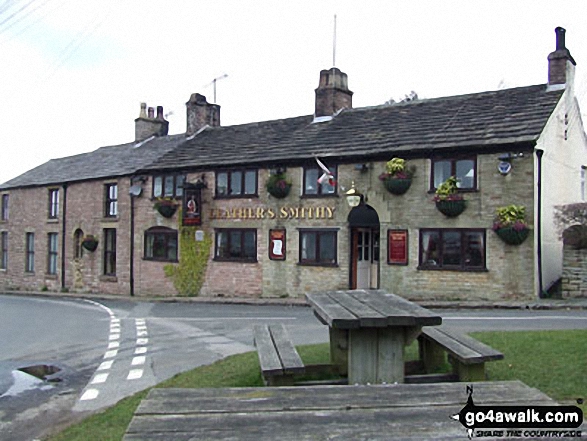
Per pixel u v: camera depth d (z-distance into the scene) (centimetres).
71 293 2714
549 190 1628
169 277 2303
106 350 1097
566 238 1555
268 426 304
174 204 2284
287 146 2083
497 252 1586
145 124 3011
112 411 654
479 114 1780
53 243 2944
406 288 1730
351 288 1867
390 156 1773
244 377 728
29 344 1225
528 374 645
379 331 601
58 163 3294
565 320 1172
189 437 289
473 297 1617
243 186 2114
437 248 1691
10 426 657
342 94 2262
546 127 1611
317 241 1930
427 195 1708
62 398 766
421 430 296
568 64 1777
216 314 1638
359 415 321
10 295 2864
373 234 1947
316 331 1162
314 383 626
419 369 721
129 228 2473
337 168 1884
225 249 2161
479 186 1619
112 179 2577
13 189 3206
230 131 2503
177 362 941
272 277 2020
